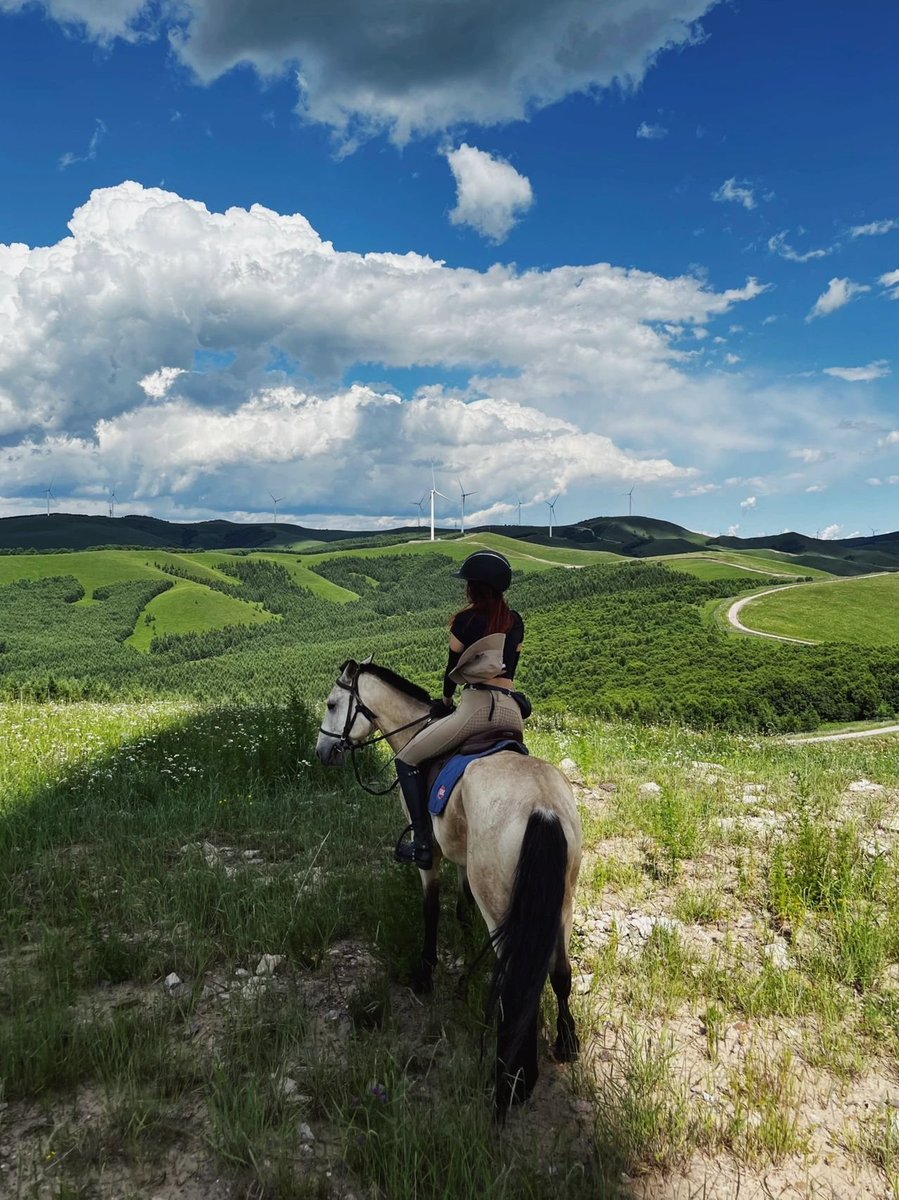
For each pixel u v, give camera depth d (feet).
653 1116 11.41
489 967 14.87
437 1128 11.03
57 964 15.74
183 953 16.48
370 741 19.26
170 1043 13.30
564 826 11.69
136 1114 11.41
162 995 14.83
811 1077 12.98
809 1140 11.51
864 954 16.26
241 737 35.76
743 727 230.48
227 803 27.61
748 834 24.80
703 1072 13.01
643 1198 10.39
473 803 12.66
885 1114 12.13
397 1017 14.46
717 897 19.62
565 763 36.96
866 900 19.66
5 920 18.12
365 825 25.53
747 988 15.29
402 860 15.55
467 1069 12.39
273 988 14.92
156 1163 10.83
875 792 32.76
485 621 14.84
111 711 55.42
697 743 49.67
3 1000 14.79
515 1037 10.32
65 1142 11.10
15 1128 11.52
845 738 197.98
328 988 15.42
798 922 18.26
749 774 36.37
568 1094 12.37
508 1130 11.51
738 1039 13.99
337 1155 11.03
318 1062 12.69
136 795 28.96
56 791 28.84
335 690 19.29
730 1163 11.09
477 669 14.80
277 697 51.26
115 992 15.33
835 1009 14.67
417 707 18.17
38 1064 12.37
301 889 18.98
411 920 16.19
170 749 35.58
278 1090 11.90
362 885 19.53
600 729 55.31
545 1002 14.39
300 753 33.12
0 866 21.16
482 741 14.46
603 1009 14.73
